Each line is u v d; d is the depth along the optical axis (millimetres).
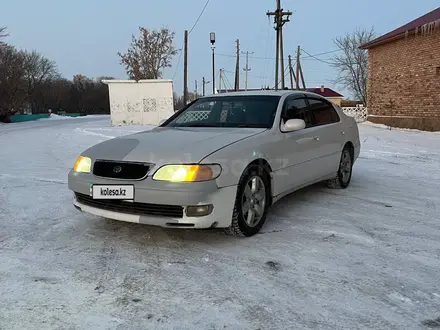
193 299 2551
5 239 3580
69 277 2842
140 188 3229
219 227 3361
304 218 4281
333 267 3037
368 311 2420
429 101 16266
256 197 3752
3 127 28156
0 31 30844
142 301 2521
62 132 17812
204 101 5012
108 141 3951
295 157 4316
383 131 16281
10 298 2527
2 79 41094
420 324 2285
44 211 4473
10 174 6746
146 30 42156
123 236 3697
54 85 75938
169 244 3508
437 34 15578
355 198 5164
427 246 3479
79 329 2211
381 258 3211
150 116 25594
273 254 3287
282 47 29047
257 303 2508
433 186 5938
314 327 2250
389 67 18609
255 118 4328
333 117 5535
